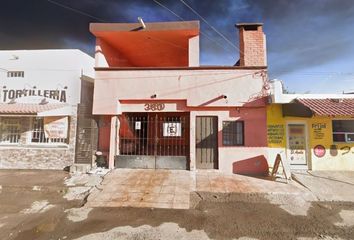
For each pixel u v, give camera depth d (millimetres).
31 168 10086
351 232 4863
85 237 4594
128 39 10992
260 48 10242
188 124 10367
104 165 9945
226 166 9469
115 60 12250
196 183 7934
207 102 9602
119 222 5270
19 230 4902
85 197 6836
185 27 9906
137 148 10805
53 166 10062
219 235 4711
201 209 6062
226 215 5695
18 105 10406
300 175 9023
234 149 9547
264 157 9414
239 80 9648
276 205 6387
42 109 10008
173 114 10633
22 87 10773
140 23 9969
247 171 9391
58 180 8312
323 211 6000
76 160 10055
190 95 9680
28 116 10070
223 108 9750
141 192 7051
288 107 10000
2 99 10758
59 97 10625
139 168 9531
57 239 4527
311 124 10148
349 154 10016
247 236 4684
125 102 9969
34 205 6281
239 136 9750
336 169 9922
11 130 10516
